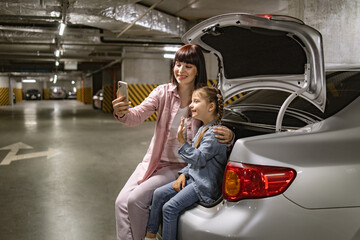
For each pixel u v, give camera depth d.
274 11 9.43
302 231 1.52
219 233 1.57
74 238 3.02
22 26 9.54
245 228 1.53
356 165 1.61
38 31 9.88
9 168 5.58
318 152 1.62
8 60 21.89
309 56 1.90
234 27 1.89
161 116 2.32
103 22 8.13
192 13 9.67
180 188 2.00
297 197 1.53
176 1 8.30
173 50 13.85
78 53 16.30
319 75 1.92
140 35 11.39
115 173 5.26
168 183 2.17
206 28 1.96
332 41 5.77
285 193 1.53
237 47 2.14
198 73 2.27
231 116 2.63
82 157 6.47
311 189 1.54
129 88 14.91
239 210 1.59
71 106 27.72
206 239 1.62
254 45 2.03
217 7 8.91
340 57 5.82
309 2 5.69
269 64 2.12
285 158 1.58
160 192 2.03
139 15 8.23
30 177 5.02
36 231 3.15
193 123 2.26
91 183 4.71
